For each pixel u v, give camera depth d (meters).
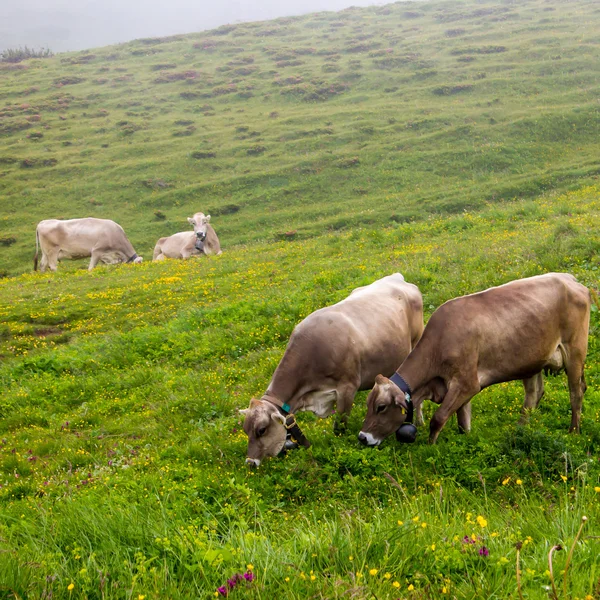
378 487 6.46
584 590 3.90
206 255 29.06
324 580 4.30
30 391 12.80
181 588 4.43
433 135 44.72
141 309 18.44
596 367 8.80
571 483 6.02
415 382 7.26
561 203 23.30
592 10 70.75
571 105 45.44
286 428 7.59
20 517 6.25
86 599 4.35
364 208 37.31
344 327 8.20
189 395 10.88
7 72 77.94
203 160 46.81
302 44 75.44
